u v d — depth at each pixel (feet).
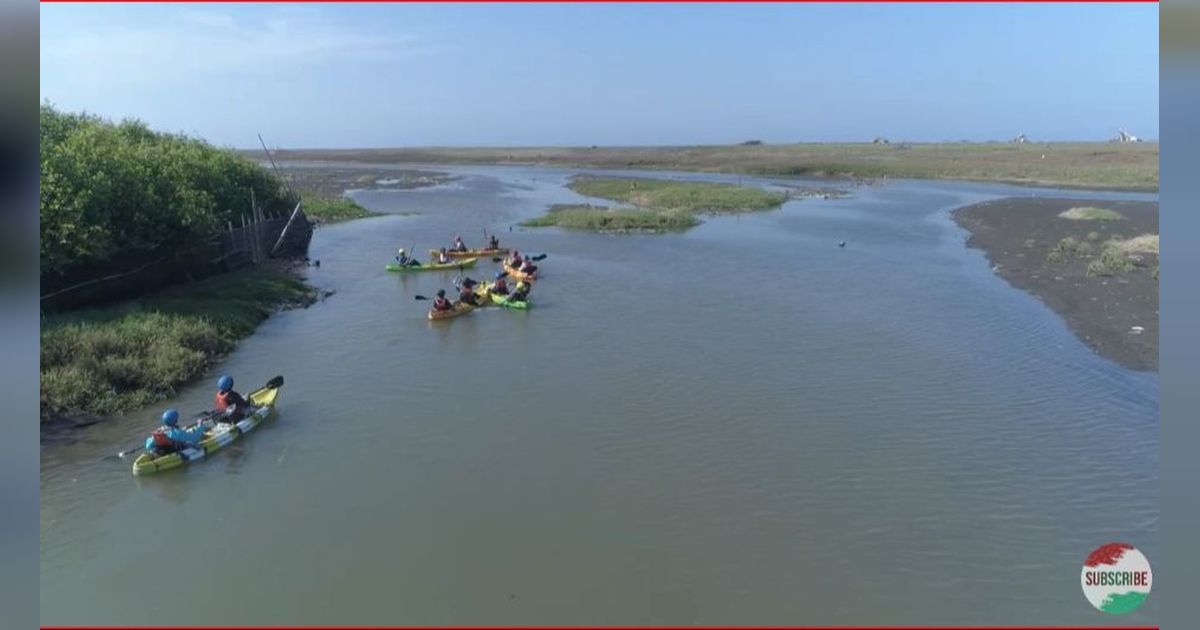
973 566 50.31
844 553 51.78
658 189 296.92
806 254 160.15
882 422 72.33
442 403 78.28
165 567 51.01
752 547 52.54
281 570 50.57
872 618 45.29
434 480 62.28
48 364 77.10
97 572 50.55
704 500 58.65
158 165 120.37
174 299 105.19
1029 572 49.67
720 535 53.98
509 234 195.93
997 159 425.28
